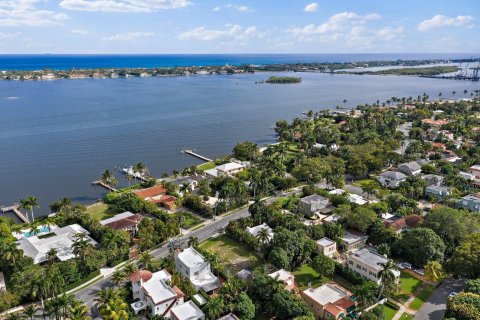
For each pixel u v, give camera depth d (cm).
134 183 19675
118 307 8575
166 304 9119
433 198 16488
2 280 10588
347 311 9300
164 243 13075
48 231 13588
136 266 10831
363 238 13125
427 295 10356
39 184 19500
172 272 10769
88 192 18562
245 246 12900
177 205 15950
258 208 14288
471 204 15100
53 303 8344
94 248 11806
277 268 10975
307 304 9756
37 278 9106
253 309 9100
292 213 14975
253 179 16962
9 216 16000
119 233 12312
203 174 19875
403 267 11675
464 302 8594
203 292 9944
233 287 9681
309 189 17075
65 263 10656
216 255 11319
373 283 10169
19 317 8275
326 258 10981
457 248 11075
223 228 14262
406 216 14538
